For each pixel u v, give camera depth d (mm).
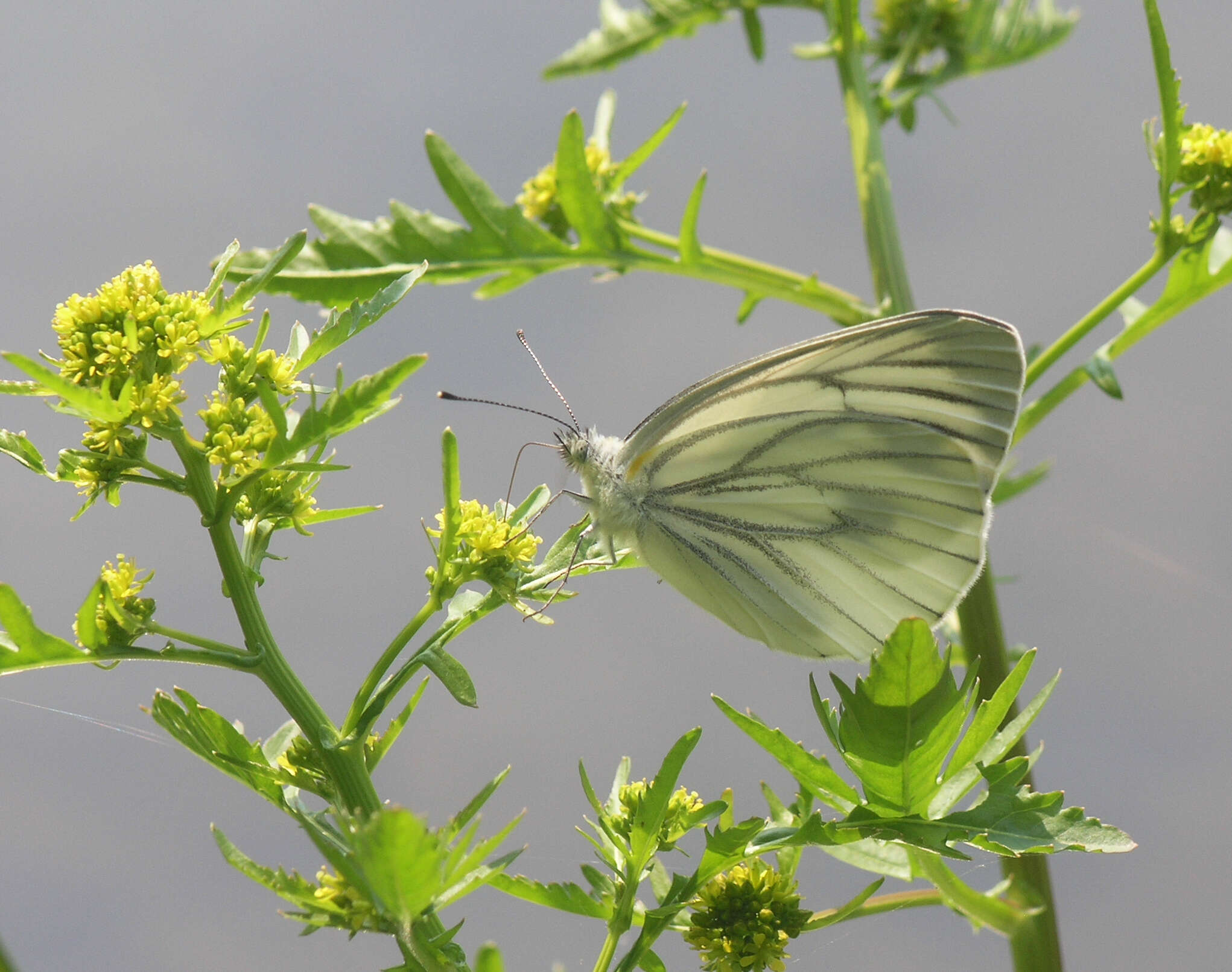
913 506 687
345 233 692
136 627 659
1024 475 708
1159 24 681
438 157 691
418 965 658
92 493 661
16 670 657
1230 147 684
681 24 708
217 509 661
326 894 658
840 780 665
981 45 708
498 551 665
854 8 701
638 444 687
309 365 663
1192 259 688
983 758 667
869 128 700
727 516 689
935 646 661
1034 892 688
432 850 652
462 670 662
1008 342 681
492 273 693
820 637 691
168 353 661
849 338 684
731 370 682
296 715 661
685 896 666
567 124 689
